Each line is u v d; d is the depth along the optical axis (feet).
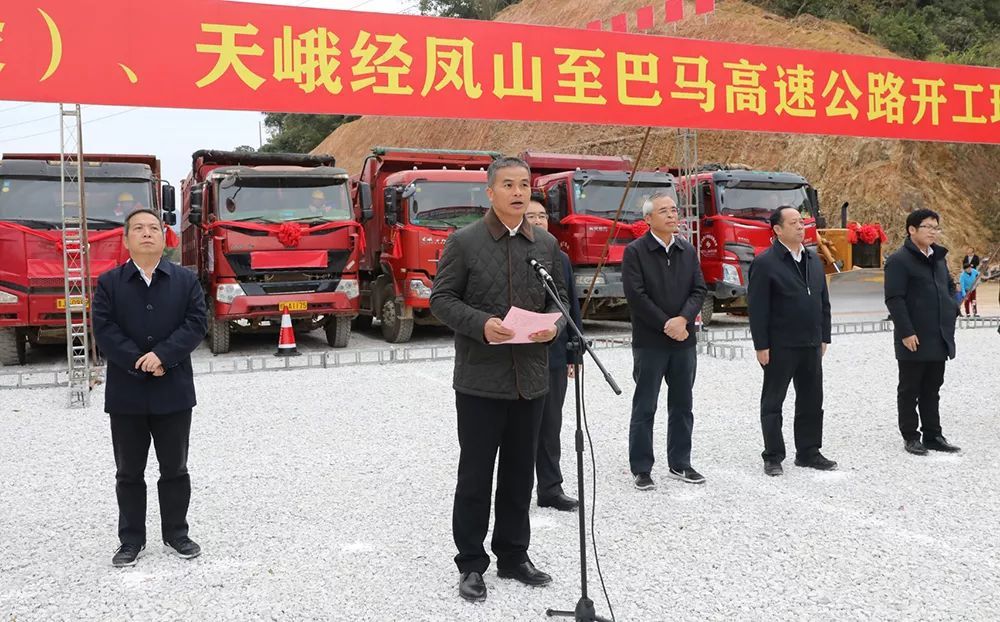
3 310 35.27
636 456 16.85
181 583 12.25
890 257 19.42
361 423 24.03
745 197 47.70
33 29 21.08
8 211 35.88
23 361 39.24
